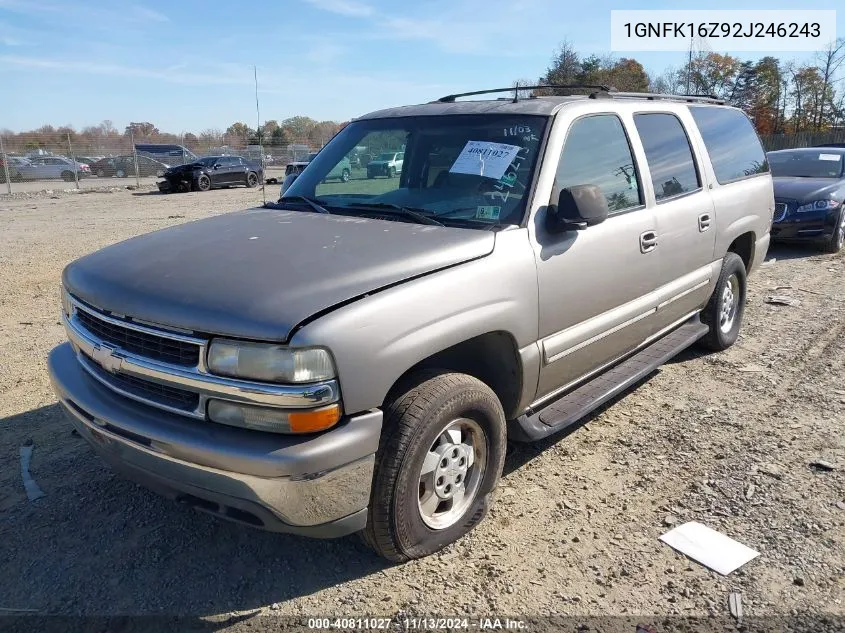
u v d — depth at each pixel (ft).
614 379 13.89
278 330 8.01
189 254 10.05
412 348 8.97
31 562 10.09
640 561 10.11
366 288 8.84
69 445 13.62
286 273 9.02
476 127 12.66
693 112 17.16
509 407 11.45
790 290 26.66
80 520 11.13
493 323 10.16
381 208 11.96
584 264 11.97
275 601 9.31
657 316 14.94
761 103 144.05
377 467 9.07
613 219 12.93
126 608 9.17
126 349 9.23
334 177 13.55
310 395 8.03
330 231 10.75
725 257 18.24
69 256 34.40
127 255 10.52
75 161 97.66
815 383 17.01
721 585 9.57
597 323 12.68
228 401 8.29
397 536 9.46
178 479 8.66
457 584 9.62
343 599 9.34
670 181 15.20
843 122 137.39
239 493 8.22
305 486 8.16
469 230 10.75
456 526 10.45
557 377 12.09
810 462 12.99
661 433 14.33
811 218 33.50
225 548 10.46
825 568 9.90
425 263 9.56
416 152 12.88
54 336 20.74
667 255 14.64
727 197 17.42
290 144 138.62
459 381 9.82
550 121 12.14
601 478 12.51
